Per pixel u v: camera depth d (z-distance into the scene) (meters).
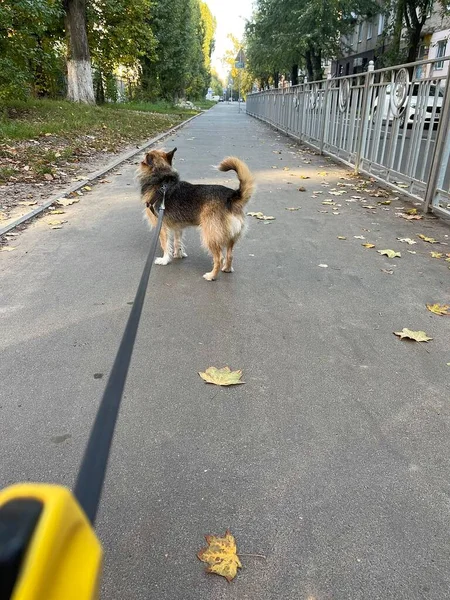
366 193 8.61
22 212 6.51
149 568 1.75
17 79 14.23
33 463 2.24
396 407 2.73
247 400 2.77
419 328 3.65
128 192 8.12
